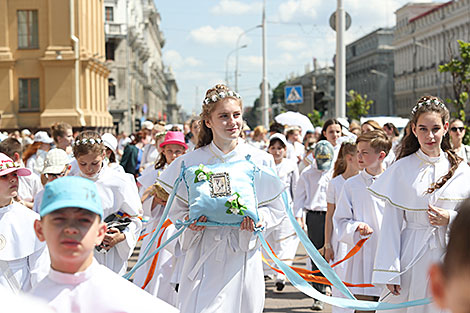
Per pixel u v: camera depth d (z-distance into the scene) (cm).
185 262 510
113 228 585
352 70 13200
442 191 513
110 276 308
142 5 8488
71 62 3550
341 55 1800
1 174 495
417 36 9788
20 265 506
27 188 835
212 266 494
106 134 805
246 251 498
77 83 3559
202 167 495
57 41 3553
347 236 647
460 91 2538
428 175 520
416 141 537
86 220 289
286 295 920
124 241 587
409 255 520
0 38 3569
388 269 518
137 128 4616
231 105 506
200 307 487
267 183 505
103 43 4416
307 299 897
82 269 300
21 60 3578
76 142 588
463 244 155
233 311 489
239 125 511
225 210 483
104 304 299
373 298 674
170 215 518
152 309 300
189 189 497
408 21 10356
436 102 522
